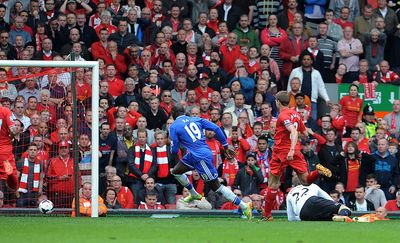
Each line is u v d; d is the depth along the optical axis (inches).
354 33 2832.2
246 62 2669.8
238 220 1780.3
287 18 2834.6
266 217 1787.6
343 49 2755.9
